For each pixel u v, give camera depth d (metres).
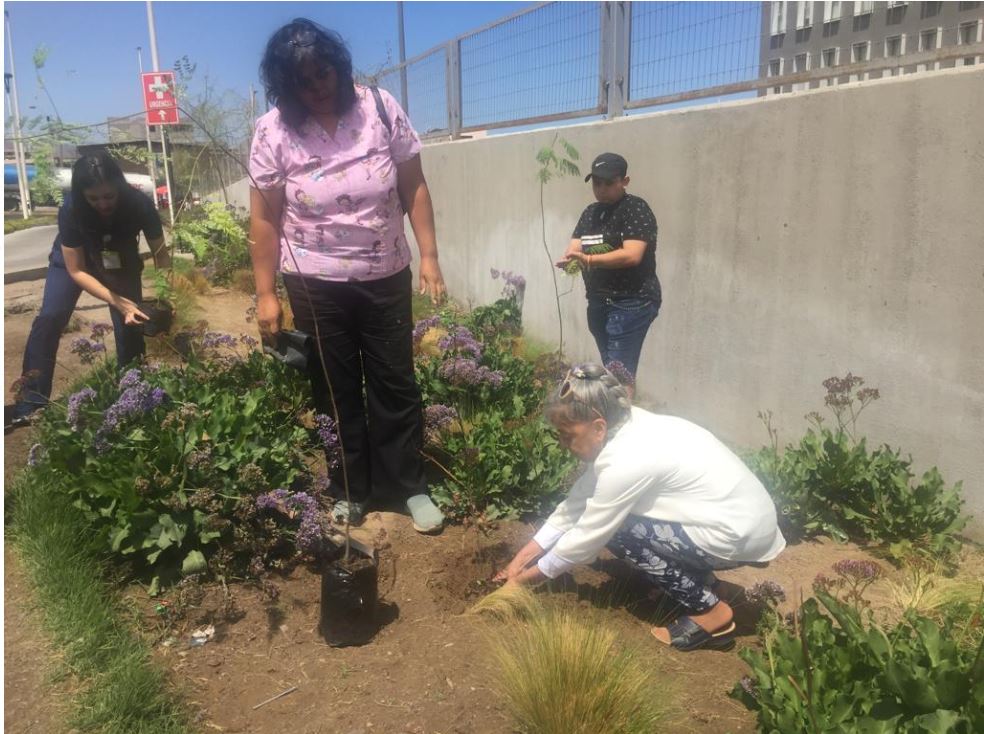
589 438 2.79
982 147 3.40
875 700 2.14
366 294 3.40
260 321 3.42
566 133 6.45
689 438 2.82
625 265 4.31
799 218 4.34
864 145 3.92
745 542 2.77
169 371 4.42
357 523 3.72
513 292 7.48
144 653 2.71
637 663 2.56
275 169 3.26
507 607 2.91
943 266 3.63
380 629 2.96
